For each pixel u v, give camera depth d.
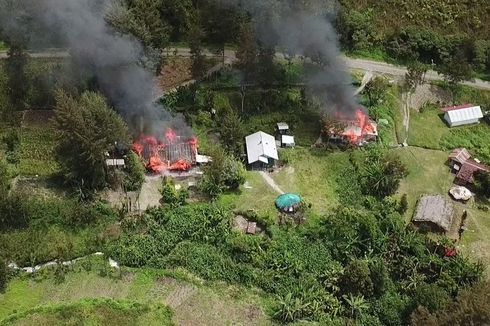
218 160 68.44
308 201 70.06
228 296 59.88
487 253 67.25
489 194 73.69
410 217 69.94
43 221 64.44
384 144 78.38
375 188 71.56
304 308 58.50
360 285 60.34
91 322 55.28
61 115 64.12
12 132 73.00
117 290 59.31
